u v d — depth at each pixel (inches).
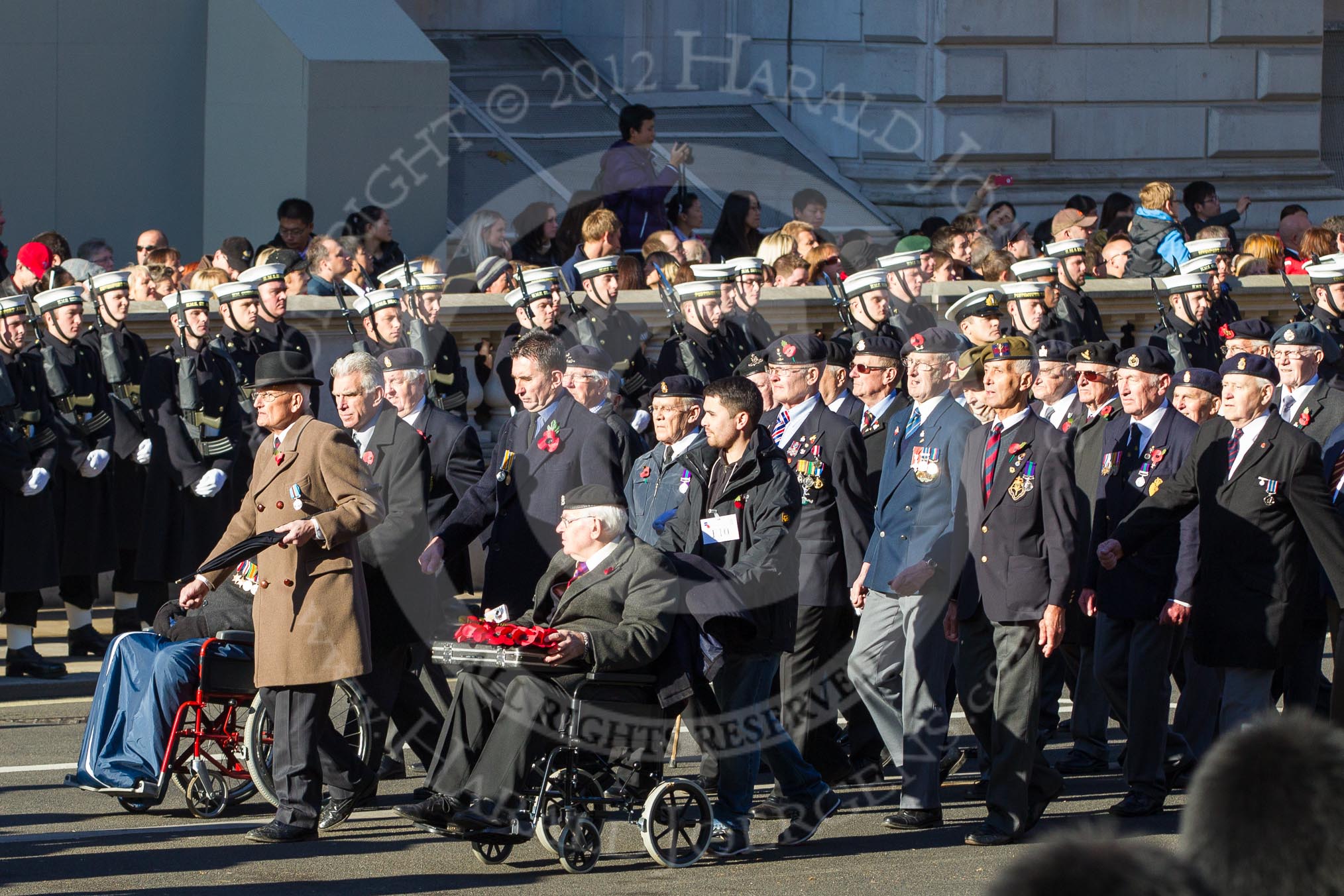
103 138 2279.8
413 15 2434.8
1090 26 2694.4
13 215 2250.2
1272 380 1081.4
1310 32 2822.3
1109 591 1129.4
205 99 2300.7
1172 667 1172.5
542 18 2450.8
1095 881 286.5
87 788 1077.1
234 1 2233.0
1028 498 1031.6
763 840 1051.3
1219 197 2805.1
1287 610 1076.5
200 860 975.0
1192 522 1102.4
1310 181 2861.7
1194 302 1859.0
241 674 1080.8
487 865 981.8
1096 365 1237.1
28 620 1425.9
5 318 1421.0
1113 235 2185.0
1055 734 1316.4
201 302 1486.2
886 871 973.8
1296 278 2015.3
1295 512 1078.4
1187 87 2770.7
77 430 1450.5
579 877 957.8
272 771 1074.7
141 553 1481.3
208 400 1478.8
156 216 2305.6
